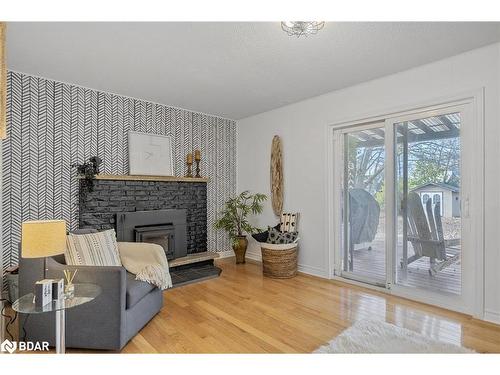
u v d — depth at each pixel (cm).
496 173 247
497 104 246
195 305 288
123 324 205
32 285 211
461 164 270
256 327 240
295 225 408
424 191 298
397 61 281
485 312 252
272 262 380
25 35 230
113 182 364
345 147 374
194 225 456
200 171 468
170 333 230
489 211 250
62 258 252
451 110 276
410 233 309
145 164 395
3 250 292
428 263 295
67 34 229
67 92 336
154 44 246
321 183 384
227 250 507
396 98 310
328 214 376
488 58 251
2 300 246
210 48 253
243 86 349
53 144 326
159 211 405
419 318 256
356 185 363
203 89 359
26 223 171
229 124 509
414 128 305
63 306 167
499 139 245
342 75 316
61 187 331
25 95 307
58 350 185
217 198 492
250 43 245
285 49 256
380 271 338
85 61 279
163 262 270
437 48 255
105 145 366
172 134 433
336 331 233
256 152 480
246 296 313
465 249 267
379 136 340
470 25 217
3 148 293
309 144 398
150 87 351
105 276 204
